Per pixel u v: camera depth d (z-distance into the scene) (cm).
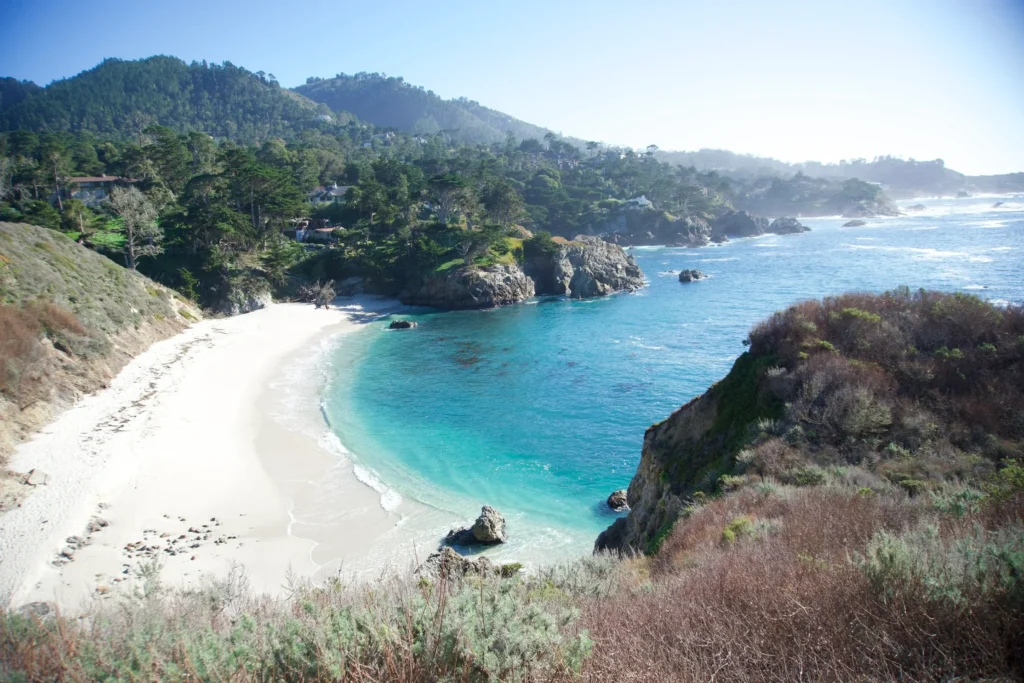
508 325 7400
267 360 5588
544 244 9881
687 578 914
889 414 1828
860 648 548
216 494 2845
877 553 673
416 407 4303
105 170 12669
